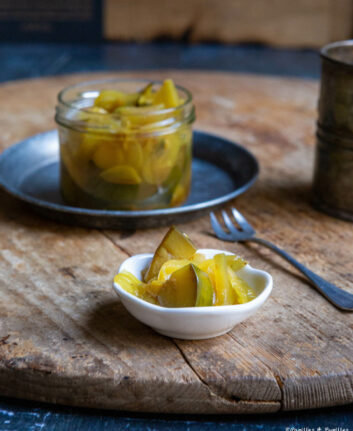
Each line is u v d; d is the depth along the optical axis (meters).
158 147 0.74
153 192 0.75
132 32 1.95
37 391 0.61
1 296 0.67
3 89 1.04
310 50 1.94
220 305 0.62
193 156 0.87
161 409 0.61
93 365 0.61
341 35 1.93
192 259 0.65
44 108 0.99
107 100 0.76
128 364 0.61
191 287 0.61
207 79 1.09
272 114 0.98
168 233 0.65
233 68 1.75
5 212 0.77
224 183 0.82
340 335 0.64
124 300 0.62
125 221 0.74
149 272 0.65
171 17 1.95
